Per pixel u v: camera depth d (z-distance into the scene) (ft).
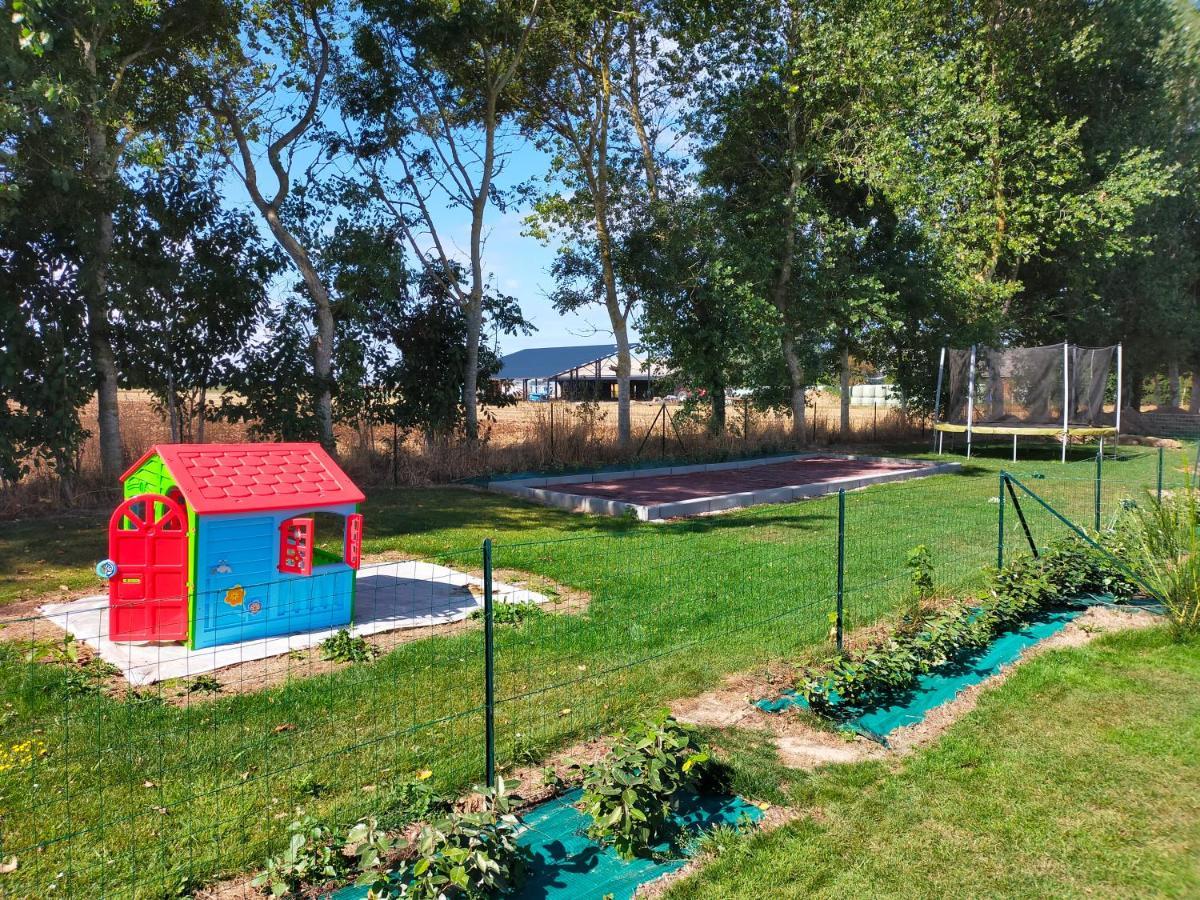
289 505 21.06
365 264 52.39
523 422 73.51
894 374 92.12
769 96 72.43
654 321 66.18
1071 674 18.94
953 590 25.34
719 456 66.90
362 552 31.30
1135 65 86.07
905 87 69.51
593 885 10.98
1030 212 79.61
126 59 44.37
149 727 15.06
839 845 11.86
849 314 74.13
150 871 10.67
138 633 20.27
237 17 48.11
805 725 16.08
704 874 11.14
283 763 13.74
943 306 81.30
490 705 13.02
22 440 38.24
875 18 68.28
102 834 11.50
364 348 54.95
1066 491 48.11
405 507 42.09
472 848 10.49
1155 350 99.45
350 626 21.94
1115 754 14.78
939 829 12.29
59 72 34.60
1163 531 24.99
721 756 14.44
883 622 22.25
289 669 18.45
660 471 58.54
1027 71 81.46
